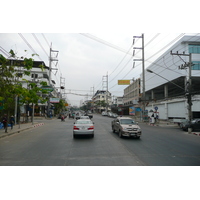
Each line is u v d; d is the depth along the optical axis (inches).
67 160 288.8
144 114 1424.7
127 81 1385.3
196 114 1243.2
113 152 347.9
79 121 557.3
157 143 459.8
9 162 277.0
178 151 366.0
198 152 359.3
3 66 514.9
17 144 436.1
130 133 515.5
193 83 1450.5
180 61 1274.6
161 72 1601.9
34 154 330.0
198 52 1256.8
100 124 1059.9
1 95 546.3
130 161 285.1
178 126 1069.8
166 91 1565.0
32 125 961.5
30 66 526.3
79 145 418.9
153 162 281.0
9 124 861.8
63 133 649.0
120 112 3004.4
